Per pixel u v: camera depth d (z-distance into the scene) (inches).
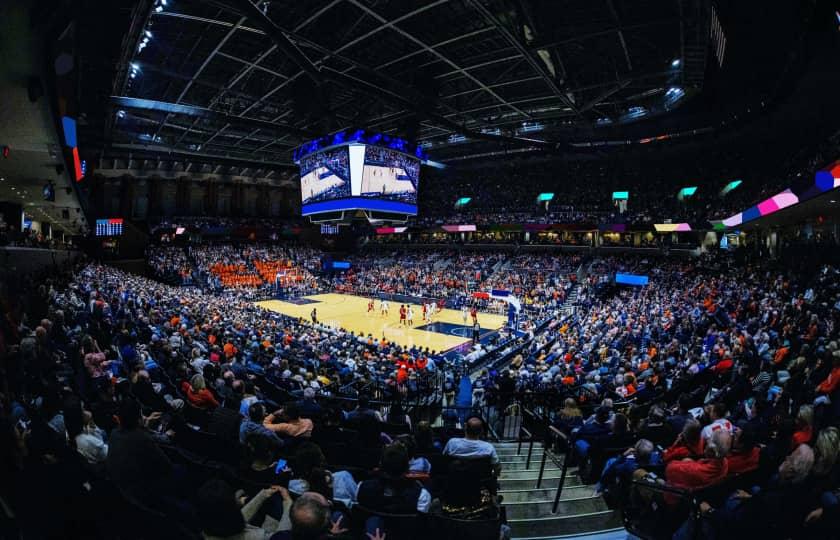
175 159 1691.7
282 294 1872.5
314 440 264.5
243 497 154.3
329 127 1247.5
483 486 174.1
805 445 150.6
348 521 150.2
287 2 768.9
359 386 462.6
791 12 834.8
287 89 1212.5
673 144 1550.2
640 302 1021.8
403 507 142.5
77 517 124.0
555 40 832.3
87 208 1395.2
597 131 1621.6
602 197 1839.3
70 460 138.4
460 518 151.7
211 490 112.0
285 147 1839.3
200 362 418.3
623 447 241.0
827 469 144.0
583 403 375.2
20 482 118.7
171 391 337.4
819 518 131.4
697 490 164.2
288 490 151.3
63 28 369.1
